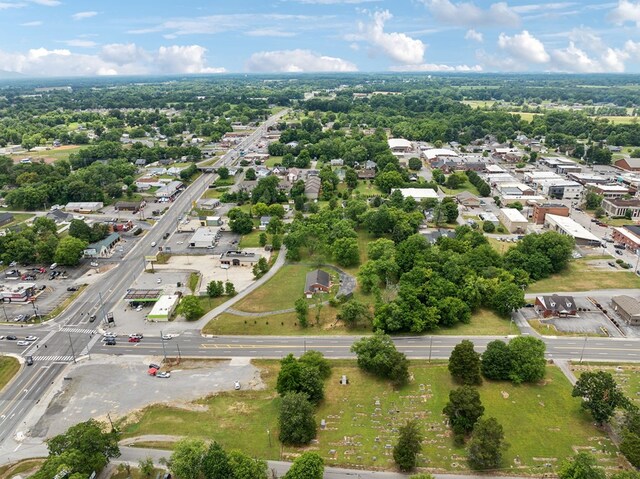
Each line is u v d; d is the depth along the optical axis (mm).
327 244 198375
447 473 93125
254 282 177750
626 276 177250
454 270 162000
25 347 138000
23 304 162625
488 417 107312
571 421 106688
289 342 139125
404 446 92688
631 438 93125
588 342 136750
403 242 187625
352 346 126312
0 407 113312
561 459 96062
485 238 199750
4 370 127312
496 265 175375
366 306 150125
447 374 123562
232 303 162375
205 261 197875
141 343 139750
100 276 184500
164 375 123688
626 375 121875
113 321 150625
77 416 110062
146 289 170125
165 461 95812
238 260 193500
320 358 123250
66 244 190375
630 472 83688
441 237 195250
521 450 98375
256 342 139625
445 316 145375
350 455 98000
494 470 93688
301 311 144875
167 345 138625
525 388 117562
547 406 111312
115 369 127562
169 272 187250
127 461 96812
